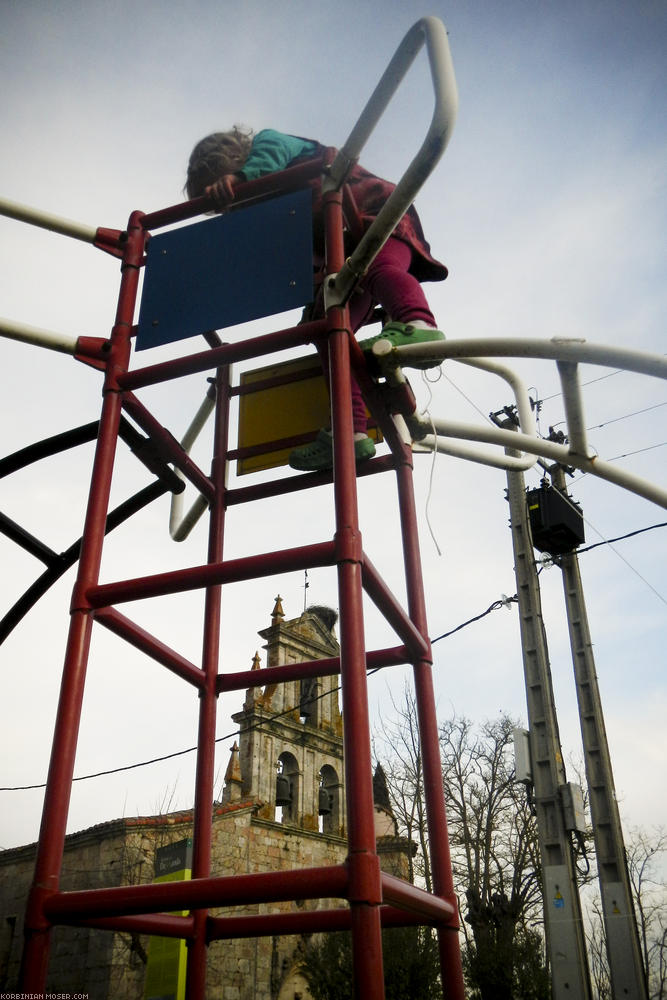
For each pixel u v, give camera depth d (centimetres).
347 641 189
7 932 1838
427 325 254
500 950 1414
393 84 232
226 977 1634
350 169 257
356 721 179
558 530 1012
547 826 913
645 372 224
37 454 318
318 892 167
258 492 324
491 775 2219
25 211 290
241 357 248
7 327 268
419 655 275
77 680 213
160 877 1184
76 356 271
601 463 276
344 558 200
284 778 1978
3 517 317
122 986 1423
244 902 174
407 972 1325
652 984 2564
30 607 345
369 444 292
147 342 266
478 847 2052
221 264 269
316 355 342
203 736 290
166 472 333
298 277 254
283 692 2081
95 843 1698
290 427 331
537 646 1002
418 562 295
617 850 927
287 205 268
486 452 329
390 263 270
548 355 233
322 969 1527
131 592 220
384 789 2136
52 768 201
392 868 2038
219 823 1748
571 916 855
